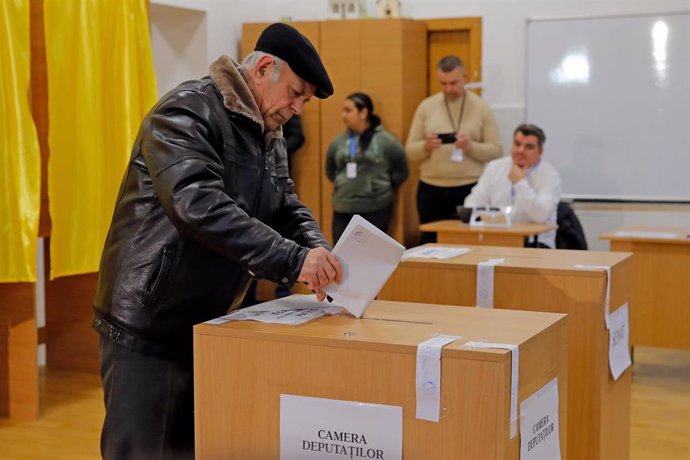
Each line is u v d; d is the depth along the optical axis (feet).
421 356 5.49
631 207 20.99
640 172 20.88
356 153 20.43
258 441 6.07
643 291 15.78
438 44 22.48
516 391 5.53
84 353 16.30
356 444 5.75
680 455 12.03
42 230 14.24
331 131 21.80
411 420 5.58
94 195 14.23
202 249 6.69
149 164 6.42
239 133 6.75
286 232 7.52
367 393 5.69
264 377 6.00
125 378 6.81
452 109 19.98
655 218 20.85
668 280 15.61
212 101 6.63
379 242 6.35
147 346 6.79
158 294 6.70
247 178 6.84
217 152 6.63
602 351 8.48
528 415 5.83
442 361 5.45
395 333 5.92
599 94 21.04
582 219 21.38
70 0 13.75
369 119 20.54
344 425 5.78
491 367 5.33
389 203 20.65
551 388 6.28
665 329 15.70
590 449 8.52
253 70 6.80
